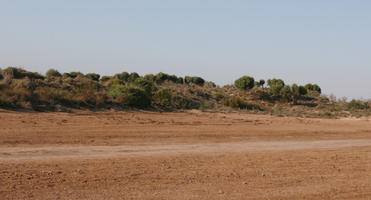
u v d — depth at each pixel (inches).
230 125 859.4
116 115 914.1
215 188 294.2
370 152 533.0
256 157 448.5
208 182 312.7
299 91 2070.6
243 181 321.7
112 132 617.9
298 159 444.5
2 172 307.9
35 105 882.1
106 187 282.0
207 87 2336.4
